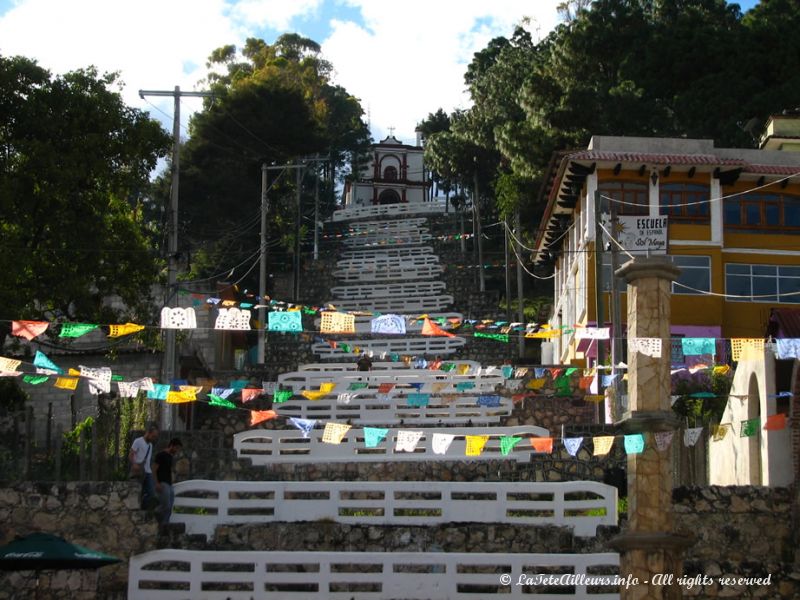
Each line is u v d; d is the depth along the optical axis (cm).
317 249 6397
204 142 5903
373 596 1934
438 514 2227
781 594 2012
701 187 3938
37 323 1975
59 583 2028
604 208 3881
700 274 3894
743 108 5031
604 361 3409
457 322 2695
